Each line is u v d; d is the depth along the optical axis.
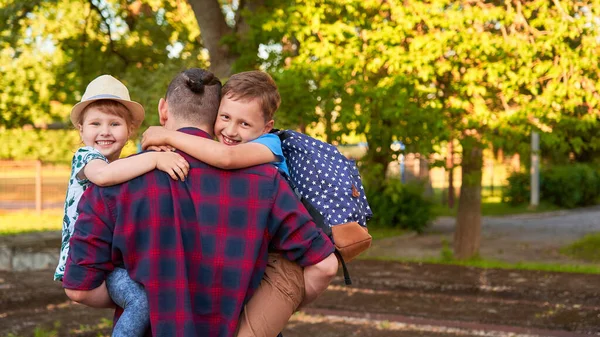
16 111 13.99
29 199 24.36
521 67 9.55
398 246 15.23
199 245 2.20
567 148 10.51
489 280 8.84
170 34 14.00
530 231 18.09
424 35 9.72
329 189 2.49
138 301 2.19
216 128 2.47
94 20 13.71
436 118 9.50
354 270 9.73
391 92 9.41
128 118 2.73
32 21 13.27
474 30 9.65
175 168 2.18
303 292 2.39
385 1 9.94
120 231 2.15
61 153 24.92
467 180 11.85
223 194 2.21
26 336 6.86
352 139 11.27
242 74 2.53
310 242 2.29
